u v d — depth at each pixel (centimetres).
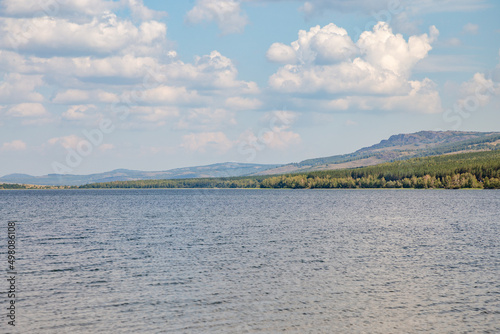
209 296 4116
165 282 4619
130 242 7469
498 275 4866
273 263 5553
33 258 5962
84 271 5141
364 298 4047
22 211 16025
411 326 3425
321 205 18825
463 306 3841
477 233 8456
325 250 6494
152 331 3319
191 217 12825
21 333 3275
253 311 3725
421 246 6825
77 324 3441
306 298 4047
